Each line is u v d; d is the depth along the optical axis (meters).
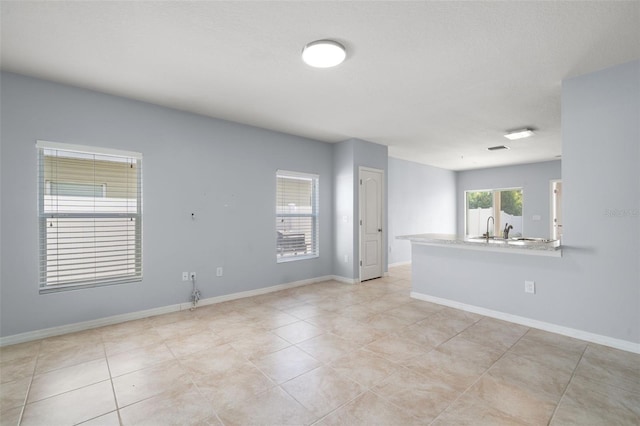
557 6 1.90
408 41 2.30
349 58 2.56
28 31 2.17
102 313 3.27
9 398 2.00
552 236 7.24
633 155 2.56
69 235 3.15
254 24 2.10
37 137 2.93
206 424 1.76
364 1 1.86
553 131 4.74
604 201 2.71
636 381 2.17
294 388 2.11
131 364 2.45
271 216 4.71
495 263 3.52
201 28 2.14
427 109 3.79
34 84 2.92
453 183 8.83
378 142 5.54
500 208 8.63
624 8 1.90
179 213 3.79
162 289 3.66
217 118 4.13
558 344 2.78
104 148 3.27
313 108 3.76
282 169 4.85
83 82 3.03
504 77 2.91
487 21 2.05
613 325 2.70
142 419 1.80
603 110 2.71
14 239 2.83
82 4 1.88
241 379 2.22
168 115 3.71
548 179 7.33
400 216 7.21
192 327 3.23
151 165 3.58
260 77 2.91
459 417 1.81
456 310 3.79
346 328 3.20
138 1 1.86
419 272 4.30
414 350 2.68
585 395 2.01
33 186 2.92
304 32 2.19
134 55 2.52
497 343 2.82
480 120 4.21
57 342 2.86
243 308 3.88
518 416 1.81
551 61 2.59
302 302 4.14
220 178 4.15
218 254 4.13
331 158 5.59
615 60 2.56
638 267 2.57
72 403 1.95
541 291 3.16
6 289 2.80
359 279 5.35
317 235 5.38
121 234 3.43
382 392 2.06
